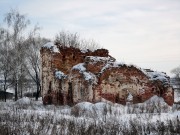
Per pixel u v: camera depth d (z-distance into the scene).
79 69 27.38
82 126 13.08
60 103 29.19
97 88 26.16
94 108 20.39
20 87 44.38
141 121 15.49
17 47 40.50
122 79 27.52
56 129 12.69
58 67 30.50
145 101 27.81
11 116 16.66
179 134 12.73
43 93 30.88
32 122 14.61
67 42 53.75
